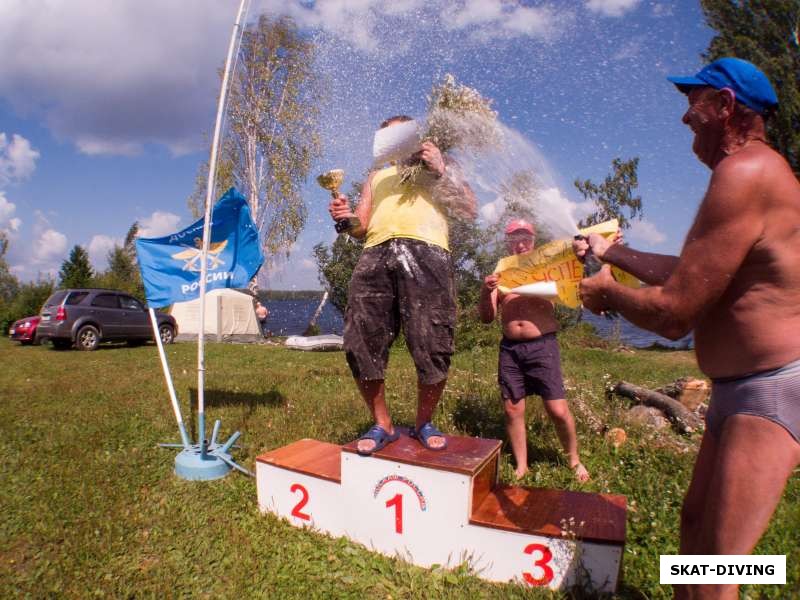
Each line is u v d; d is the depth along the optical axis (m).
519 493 3.13
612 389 6.91
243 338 21.83
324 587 2.79
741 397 1.70
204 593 2.79
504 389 4.20
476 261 4.30
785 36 15.46
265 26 19.70
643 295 1.79
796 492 3.75
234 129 21.45
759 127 1.77
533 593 2.61
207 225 4.61
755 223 1.62
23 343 19.36
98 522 3.50
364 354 3.17
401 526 3.02
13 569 3.03
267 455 3.70
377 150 2.89
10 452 5.00
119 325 17.52
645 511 3.43
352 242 17.81
